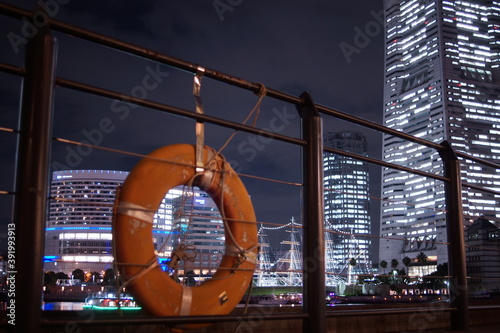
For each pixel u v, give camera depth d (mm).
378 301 77375
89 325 2139
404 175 177375
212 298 2729
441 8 179875
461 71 174375
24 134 2100
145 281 2527
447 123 166500
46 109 2143
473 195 154375
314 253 3016
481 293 103812
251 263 2914
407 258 137125
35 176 2072
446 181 4539
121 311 2469
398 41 194750
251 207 3012
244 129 2879
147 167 2645
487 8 183625
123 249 2518
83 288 80062
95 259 136500
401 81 190500
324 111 3324
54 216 144125
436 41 178500
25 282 1994
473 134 167875
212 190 2893
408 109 183750
